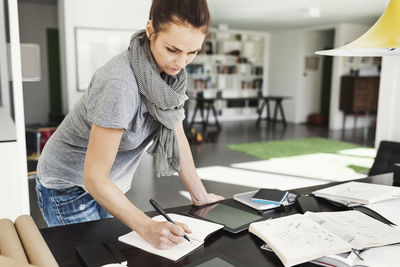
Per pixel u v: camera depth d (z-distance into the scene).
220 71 10.17
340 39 8.41
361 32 8.64
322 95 10.20
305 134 7.99
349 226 1.10
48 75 8.07
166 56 0.97
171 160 1.30
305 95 9.95
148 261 0.93
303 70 9.77
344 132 8.34
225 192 3.78
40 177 1.39
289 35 9.96
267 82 10.89
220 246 1.02
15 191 2.37
